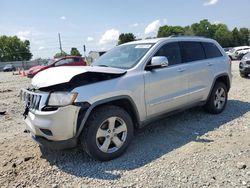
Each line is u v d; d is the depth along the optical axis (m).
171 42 5.44
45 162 4.30
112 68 4.59
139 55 4.98
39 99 4.01
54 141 3.95
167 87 5.05
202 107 6.64
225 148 4.46
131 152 4.53
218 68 6.29
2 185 3.70
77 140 4.06
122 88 4.34
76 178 3.79
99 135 4.11
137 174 3.79
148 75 4.75
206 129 5.45
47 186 3.64
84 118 3.95
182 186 3.43
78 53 81.75
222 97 6.55
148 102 4.75
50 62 21.09
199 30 97.19
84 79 4.20
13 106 9.04
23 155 4.57
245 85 10.73
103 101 4.12
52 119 3.84
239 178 3.54
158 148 4.63
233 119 6.02
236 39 95.56
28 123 4.26
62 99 3.84
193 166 3.91
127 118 4.40
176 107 5.32
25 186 3.66
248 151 4.31
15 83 18.56
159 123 5.93
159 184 3.50
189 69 5.51
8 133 5.88
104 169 3.98
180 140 4.94
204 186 3.40
